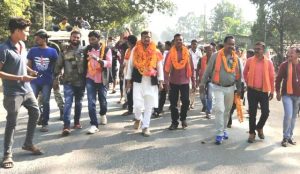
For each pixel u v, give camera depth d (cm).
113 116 1040
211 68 796
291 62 807
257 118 1097
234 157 711
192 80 1055
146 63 826
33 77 609
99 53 842
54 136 820
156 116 1059
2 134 834
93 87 848
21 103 632
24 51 634
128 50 955
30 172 606
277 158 716
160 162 668
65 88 834
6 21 2058
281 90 823
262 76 810
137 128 888
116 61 1434
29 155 688
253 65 815
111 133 854
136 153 716
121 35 1248
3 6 2033
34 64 831
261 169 651
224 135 834
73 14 3594
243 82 936
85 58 836
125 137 824
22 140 784
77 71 831
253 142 821
